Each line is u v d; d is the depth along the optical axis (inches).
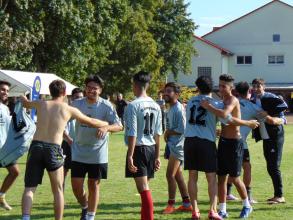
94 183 309.9
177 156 350.3
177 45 2185.0
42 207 371.2
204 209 362.9
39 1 1219.9
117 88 1817.2
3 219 331.9
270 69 2491.4
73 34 1339.8
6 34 1122.0
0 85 358.3
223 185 332.5
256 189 447.2
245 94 374.3
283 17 2469.2
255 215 341.7
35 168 283.1
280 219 330.3
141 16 1811.0
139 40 1788.9
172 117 353.4
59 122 286.0
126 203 387.2
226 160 327.9
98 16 1414.9
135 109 300.0
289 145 920.9
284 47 2475.4
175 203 387.5
